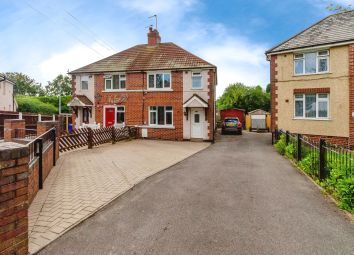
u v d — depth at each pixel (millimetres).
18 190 3451
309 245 3965
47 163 8203
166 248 3898
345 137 16125
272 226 4625
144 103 22203
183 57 22250
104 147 15773
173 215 5148
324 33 17641
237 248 3881
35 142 6531
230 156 12852
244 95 48344
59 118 23391
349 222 4809
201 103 20125
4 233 3275
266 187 7141
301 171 9188
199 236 4262
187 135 21141
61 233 4371
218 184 7465
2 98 31672
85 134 15180
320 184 7270
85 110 23734
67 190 6742
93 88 23484
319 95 17234
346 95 16109
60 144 13203
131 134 21219
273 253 3746
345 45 16125
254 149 15641
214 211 5348
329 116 16766
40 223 4738
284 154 13250
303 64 17812
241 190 6852
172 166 10297
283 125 18453
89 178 8047
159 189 6965
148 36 24641
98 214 5219
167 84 21875
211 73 20750
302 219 4938
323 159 7438
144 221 4867
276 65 18734
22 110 36438
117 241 4121
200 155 13289
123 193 6582
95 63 24188
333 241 4090
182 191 6781
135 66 22625
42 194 6387
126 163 10648
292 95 18141
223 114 38844
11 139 10008
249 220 4887
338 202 5785
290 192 6676
